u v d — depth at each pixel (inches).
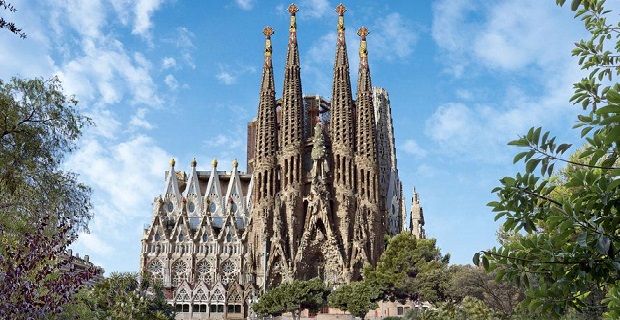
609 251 555.8
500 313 2370.8
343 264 6269.7
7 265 1125.7
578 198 581.9
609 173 602.9
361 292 4717.0
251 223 6771.7
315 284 4884.4
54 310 1198.9
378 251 6496.1
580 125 579.5
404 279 4879.4
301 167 6697.8
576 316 1343.5
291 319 5625.0
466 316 2417.6
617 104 525.3
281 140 6811.0
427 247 5196.9
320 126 6889.8
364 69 7071.9
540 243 619.2
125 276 3494.1
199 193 7436.0
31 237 1162.6
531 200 617.9
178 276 6924.2
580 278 602.9
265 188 6663.4
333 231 6407.5
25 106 1434.5
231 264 7017.7
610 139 532.7
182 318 6441.9
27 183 1401.3
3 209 1322.6
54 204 1403.8
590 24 698.2
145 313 3444.9
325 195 6510.8
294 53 7062.0
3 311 1068.5
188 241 7012.8
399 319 4340.6
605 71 706.8
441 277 4426.7
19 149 1392.7
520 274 645.3
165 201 7298.2
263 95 6948.8
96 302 3093.0
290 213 6481.3
